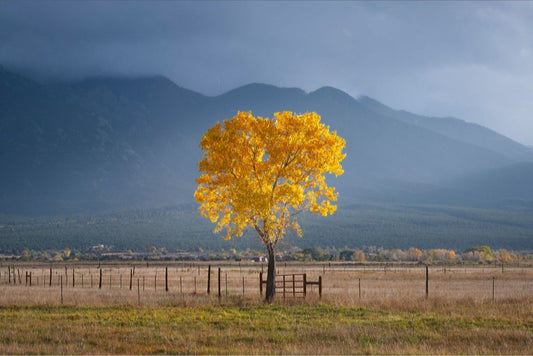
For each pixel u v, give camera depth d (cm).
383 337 2389
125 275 7588
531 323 2738
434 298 3544
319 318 2922
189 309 3189
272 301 3556
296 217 3753
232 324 2730
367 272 8031
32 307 3297
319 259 17400
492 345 2275
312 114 3703
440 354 2083
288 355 2050
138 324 2719
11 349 2144
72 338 2372
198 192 3838
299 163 3747
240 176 3684
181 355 2095
